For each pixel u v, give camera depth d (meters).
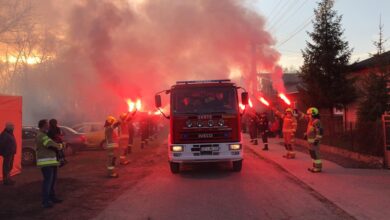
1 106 11.48
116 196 8.70
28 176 12.19
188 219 6.74
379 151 12.58
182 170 12.54
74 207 7.75
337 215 6.89
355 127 14.20
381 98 17.31
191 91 11.55
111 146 11.41
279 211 7.20
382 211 7.00
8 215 7.20
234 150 11.27
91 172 12.41
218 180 10.55
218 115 11.30
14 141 10.55
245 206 7.59
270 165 13.41
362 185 9.36
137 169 12.95
